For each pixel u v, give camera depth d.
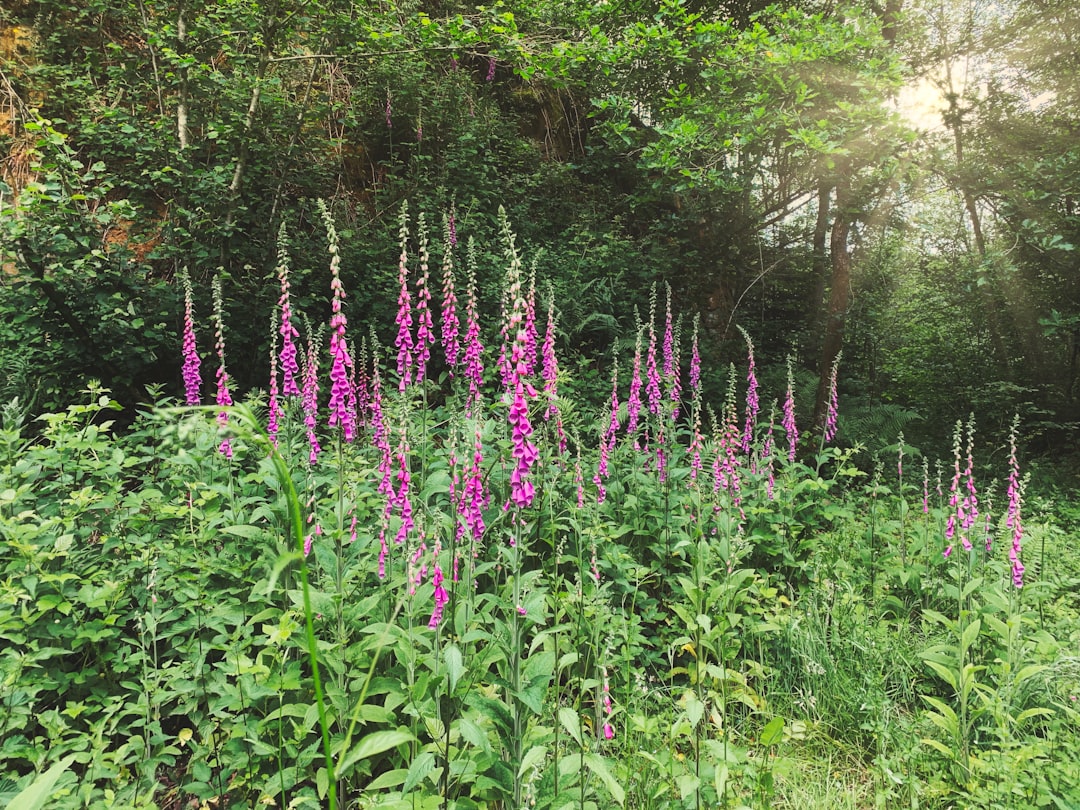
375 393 5.01
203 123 7.97
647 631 4.28
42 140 5.58
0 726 2.68
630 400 5.63
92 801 2.66
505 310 3.68
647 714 3.35
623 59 8.11
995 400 10.98
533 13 8.77
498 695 2.75
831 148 6.79
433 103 11.04
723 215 12.42
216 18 7.95
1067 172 7.92
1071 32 10.66
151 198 8.15
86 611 3.23
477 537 2.88
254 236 8.21
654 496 5.07
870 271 13.92
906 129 7.34
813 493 5.82
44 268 5.75
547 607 3.27
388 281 8.43
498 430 4.56
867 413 10.10
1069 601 4.77
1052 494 8.58
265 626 2.76
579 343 10.13
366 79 11.12
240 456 4.42
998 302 10.98
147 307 6.61
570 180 13.02
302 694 3.00
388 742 1.33
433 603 3.07
